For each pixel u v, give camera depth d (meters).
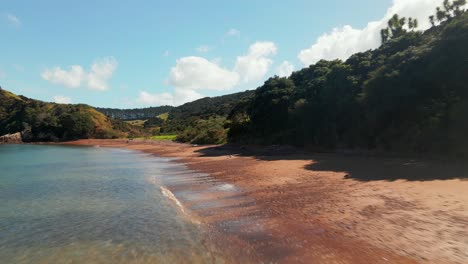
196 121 114.06
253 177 21.33
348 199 13.27
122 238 10.83
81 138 113.25
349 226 10.15
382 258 7.73
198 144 67.88
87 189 20.44
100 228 12.07
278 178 20.05
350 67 37.16
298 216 11.80
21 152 62.34
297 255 8.45
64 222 13.07
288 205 13.45
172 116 188.25
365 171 19.48
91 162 40.28
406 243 8.33
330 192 14.94
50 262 9.14
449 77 22.73
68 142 105.69
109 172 29.19
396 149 26.20
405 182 15.16
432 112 22.88
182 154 47.72
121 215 13.82
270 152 37.38
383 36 44.31
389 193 13.41
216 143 63.59
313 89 41.66
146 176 25.77
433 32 35.22
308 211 12.27
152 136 116.56
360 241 8.90
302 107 39.84
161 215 13.53
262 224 11.33
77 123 112.56
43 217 13.95
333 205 12.68
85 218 13.56
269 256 8.56
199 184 20.48
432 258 7.36
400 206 11.41
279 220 11.59
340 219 10.91
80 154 56.00
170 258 8.94
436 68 23.42
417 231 8.97
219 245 9.66
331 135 35.31
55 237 11.26
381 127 28.52
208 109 147.12
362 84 33.34
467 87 21.41
